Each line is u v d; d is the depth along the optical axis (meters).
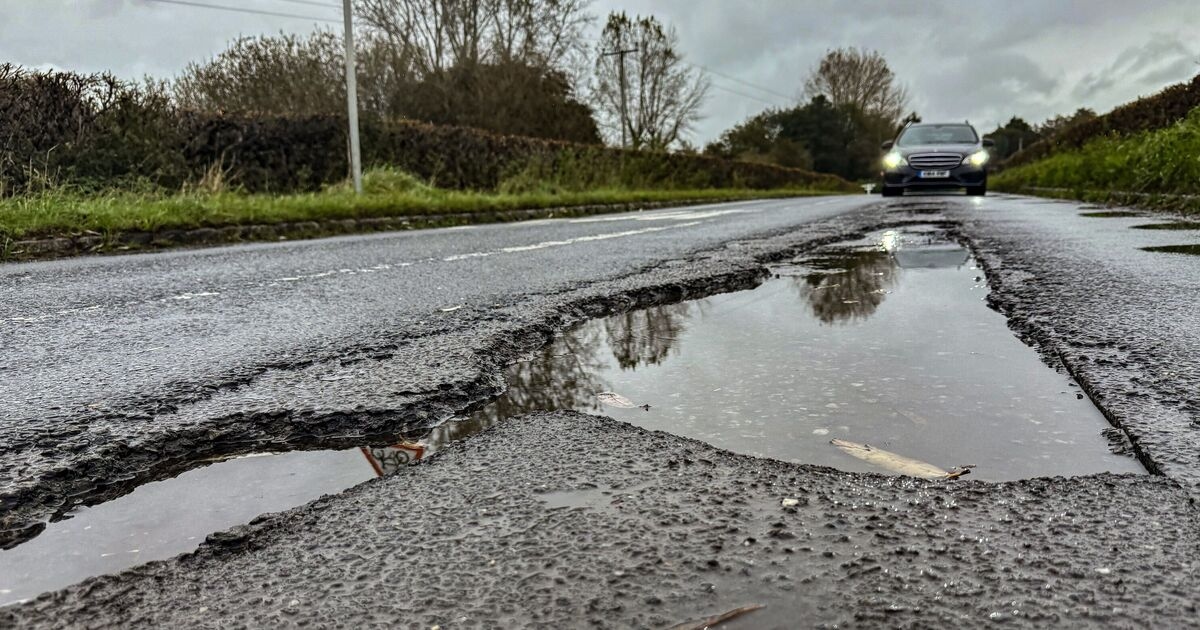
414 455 1.52
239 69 18.86
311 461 1.51
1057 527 1.06
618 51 36.66
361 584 0.98
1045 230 6.06
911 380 1.90
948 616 0.86
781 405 1.72
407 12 24.55
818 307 3.06
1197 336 2.17
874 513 1.12
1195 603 0.87
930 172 14.70
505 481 1.30
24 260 6.21
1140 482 1.20
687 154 28.38
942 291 3.37
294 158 12.70
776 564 0.98
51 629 0.90
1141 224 6.54
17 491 1.35
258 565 1.05
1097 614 0.85
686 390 1.88
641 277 3.94
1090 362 1.93
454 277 4.23
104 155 9.70
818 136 64.56
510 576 0.98
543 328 2.74
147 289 4.14
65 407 1.85
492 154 16.92
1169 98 12.88
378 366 2.16
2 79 8.93
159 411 1.81
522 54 26.09
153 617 0.93
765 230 7.35
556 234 7.70
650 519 1.13
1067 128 20.22
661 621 0.86
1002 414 1.62
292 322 2.98
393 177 12.99
